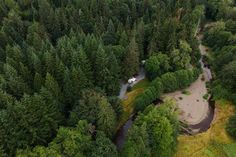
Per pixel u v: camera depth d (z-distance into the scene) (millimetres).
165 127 78750
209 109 104125
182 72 106812
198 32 153500
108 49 101438
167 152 79562
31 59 90625
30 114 69812
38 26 116562
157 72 108062
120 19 141375
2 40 107688
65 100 87938
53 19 122625
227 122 95188
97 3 139250
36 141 71188
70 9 131000
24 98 68938
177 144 86875
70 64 92938
